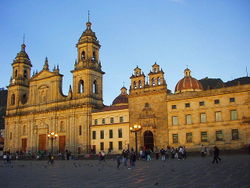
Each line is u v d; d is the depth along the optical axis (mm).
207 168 35344
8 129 126500
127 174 33375
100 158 64062
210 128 77375
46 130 113000
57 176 33688
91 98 104438
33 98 120062
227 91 76250
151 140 86875
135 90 91625
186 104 82125
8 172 41812
